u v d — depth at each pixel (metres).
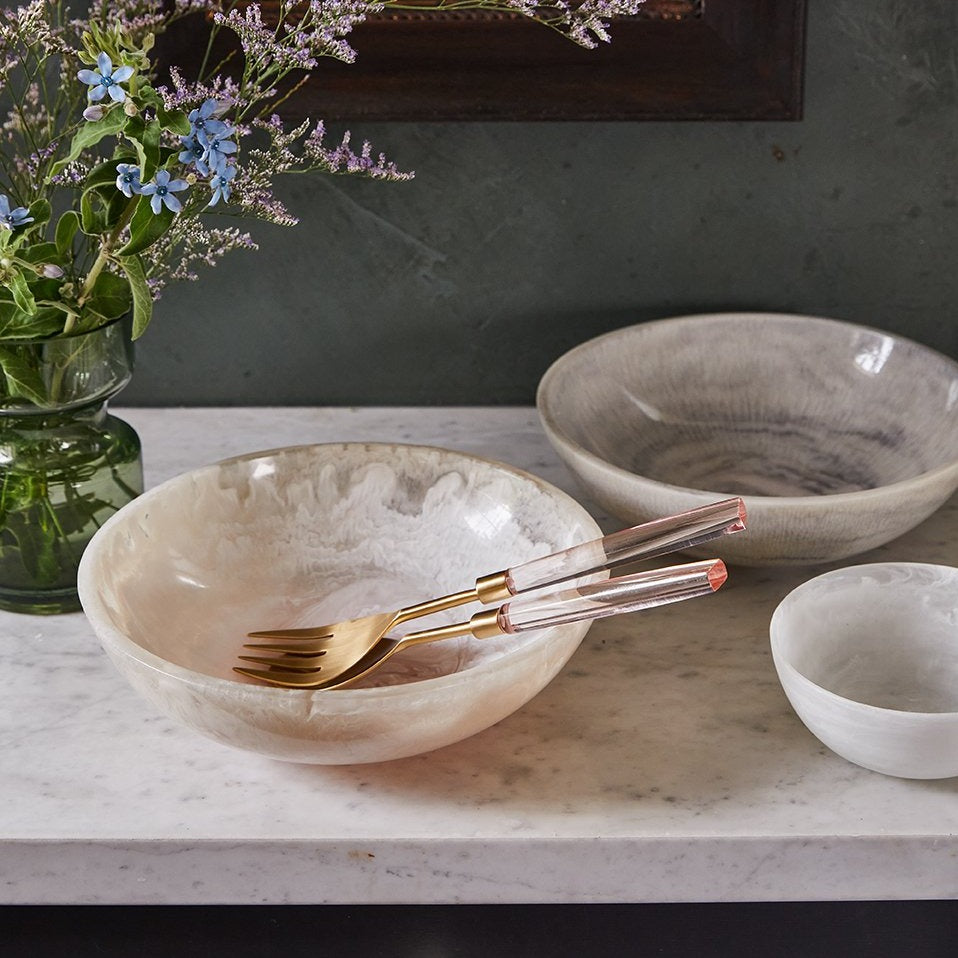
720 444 1.04
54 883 0.68
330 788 0.70
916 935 0.75
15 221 0.72
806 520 0.78
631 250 1.08
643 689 0.79
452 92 0.98
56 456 0.81
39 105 0.97
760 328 1.05
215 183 0.70
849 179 1.04
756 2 0.95
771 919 0.75
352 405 1.14
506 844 0.66
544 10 0.96
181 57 0.96
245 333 1.11
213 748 0.74
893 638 0.77
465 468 0.87
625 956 0.76
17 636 0.84
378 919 0.75
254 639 0.81
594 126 1.03
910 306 1.10
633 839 0.66
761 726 0.75
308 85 0.98
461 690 0.62
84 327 0.78
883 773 0.69
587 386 1.01
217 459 1.06
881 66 1.00
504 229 1.07
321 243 1.07
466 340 1.12
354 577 0.87
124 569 0.77
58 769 0.72
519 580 0.73
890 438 0.99
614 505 0.85
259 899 0.68
